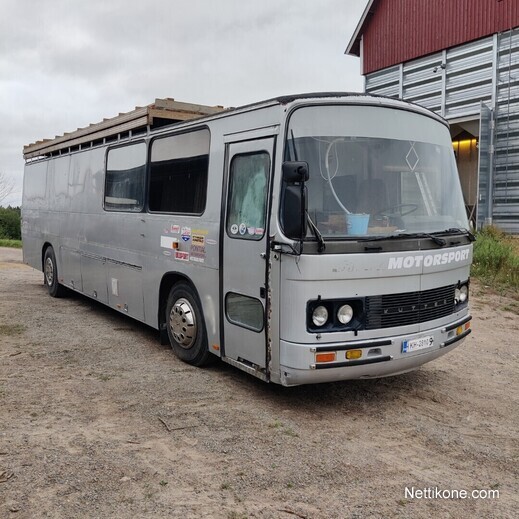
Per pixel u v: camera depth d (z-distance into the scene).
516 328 9.20
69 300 11.02
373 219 5.08
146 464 4.20
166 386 5.93
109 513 3.54
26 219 13.16
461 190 6.07
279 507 3.67
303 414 5.28
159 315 7.30
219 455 4.38
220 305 5.91
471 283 12.34
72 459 4.23
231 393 5.77
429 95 18.66
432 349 5.41
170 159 6.95
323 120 5.10
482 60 16.86
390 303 5.05
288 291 4.83
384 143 5.30
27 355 7.00
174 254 6.77
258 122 5.32
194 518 3.52
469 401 5.79
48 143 11.27
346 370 4.89
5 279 14.20
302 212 4.62
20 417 5.02
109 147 8.66
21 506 3.59
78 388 5.82
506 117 16.11
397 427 5.06
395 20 19.77
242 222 5.49
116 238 8.39
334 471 4.18
